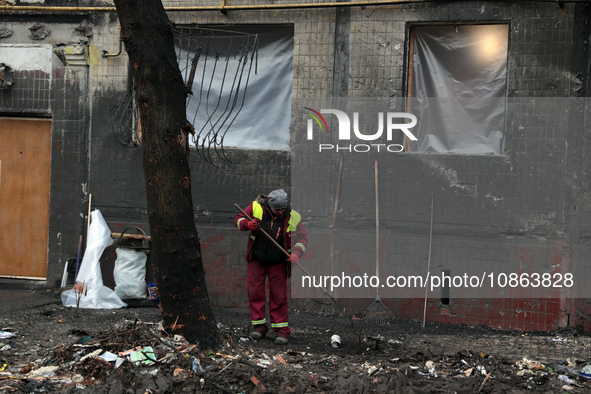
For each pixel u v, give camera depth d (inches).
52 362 189.2
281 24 296.5
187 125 199.5
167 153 195.6
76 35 315.0
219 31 306.5
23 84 317.4
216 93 311.0
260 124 307.1
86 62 312.7
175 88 196.9
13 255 323.6
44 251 321.4
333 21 289.1
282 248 232.5
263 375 181.2
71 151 315.3
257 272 240.1
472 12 271.7
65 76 315.0
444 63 283.4
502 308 269.4
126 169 311.0
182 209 199.0
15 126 322.7
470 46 279.6
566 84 261.6
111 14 311.0
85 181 314.7
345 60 288.5
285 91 304.5
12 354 201.3
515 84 268.1
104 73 312.0
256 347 226.1
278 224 238.2
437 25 281.9
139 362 179.0
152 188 197.5
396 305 284.4
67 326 245.6
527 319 265.7
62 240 315.9
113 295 290.4
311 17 291.6
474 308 274.1
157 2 193.8
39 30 318.0
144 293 296.7
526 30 265.9
